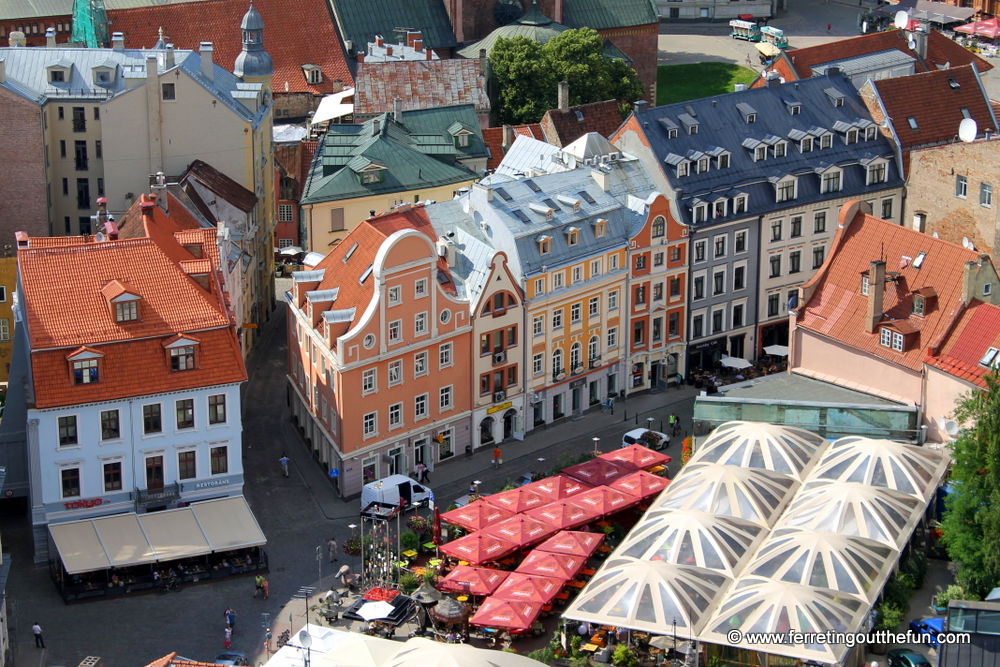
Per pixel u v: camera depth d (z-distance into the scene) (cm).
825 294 15475
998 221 16712
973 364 14050
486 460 15950
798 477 13575
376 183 18925
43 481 13512
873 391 14925
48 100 19162
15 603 13212
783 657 11512
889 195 18550
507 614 12369
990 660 10450
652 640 12219
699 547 12444
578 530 13950
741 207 17538
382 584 13438
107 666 12388
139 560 13162
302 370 16012
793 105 18312
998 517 12031
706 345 17762
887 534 12544
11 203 19088
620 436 16512
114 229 15212
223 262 16088
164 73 18825
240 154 19262
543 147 18250
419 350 15225
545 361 16375
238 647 12688
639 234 16712
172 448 13888
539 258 16012
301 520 14738
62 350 13362
